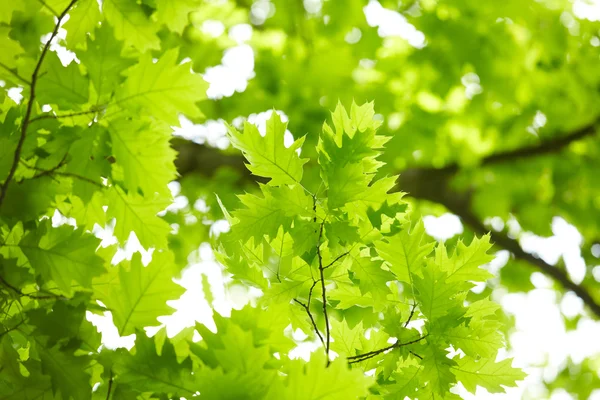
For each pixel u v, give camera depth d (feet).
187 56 27.50
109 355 11.14
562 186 31.22
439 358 11.46
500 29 27.37
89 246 11.32
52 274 11.29
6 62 11.86
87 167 11.44
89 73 11.34
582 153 31.24
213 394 10.72
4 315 11.39
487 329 11.53
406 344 11.50
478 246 11.60
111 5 12.01
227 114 28.02
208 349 10.98
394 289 11.77
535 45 28.32
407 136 28.53
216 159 26.04
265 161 11.50
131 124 11.46
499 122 30.14
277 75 28.02
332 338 11.80
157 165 11.51
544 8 27.89
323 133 11.49
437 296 11.46
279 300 11.64
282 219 11.49
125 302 11.23
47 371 11.19
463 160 29.60
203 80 11.44
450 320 11.47
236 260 11.65
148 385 11.09
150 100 11.44
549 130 31.01
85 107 11.41
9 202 11.30
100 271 11.31
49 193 11.39
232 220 11.60
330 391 10.69
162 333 11.43
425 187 29.94
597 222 31.24
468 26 27.22
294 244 11.48
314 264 11.57
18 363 11.28
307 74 27.84
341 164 11.42
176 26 12.17
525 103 30.07
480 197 30.76
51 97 11.36
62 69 11.35
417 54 27.73
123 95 11.41
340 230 11.44
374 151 11.46
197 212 30.68
